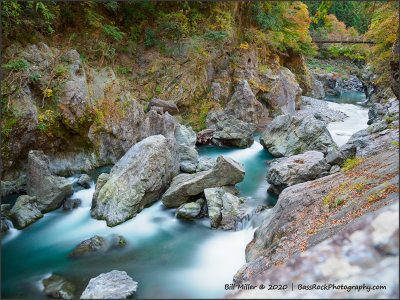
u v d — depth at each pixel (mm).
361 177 6234
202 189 11062
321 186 7086
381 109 17406
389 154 7086
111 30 17797
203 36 21500
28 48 13328
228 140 18766
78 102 13555
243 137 18375
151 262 7996
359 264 1504
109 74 16578
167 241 9086
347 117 25234
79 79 14258
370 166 6816
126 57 19844
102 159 14711
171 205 10922
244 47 24500
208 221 10141
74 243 8930
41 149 12859
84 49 16859
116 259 8164
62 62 14305
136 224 9984
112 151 14969
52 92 13203
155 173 10984
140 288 6809
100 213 10219
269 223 7469
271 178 11734
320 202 6371
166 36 21125
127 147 15266
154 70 19703
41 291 6926
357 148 10375
